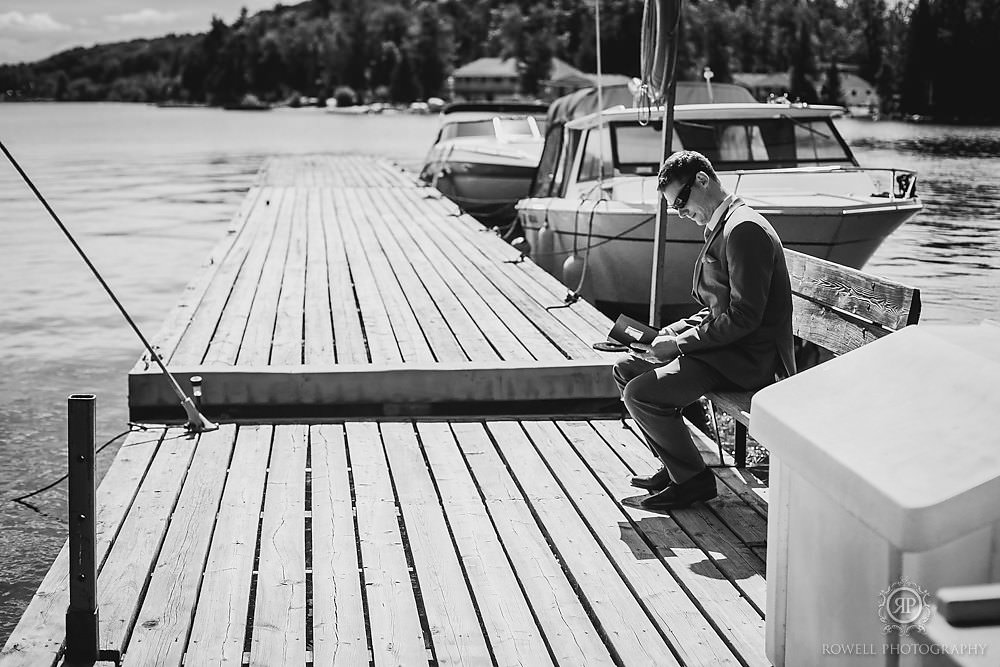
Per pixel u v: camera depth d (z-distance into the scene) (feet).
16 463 20.58
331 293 26.81
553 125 38.55
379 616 10.63
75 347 31.81
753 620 10.39
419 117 339.77
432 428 16.76
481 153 53.62
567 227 31.94
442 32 448.65
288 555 12.05
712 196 12.58
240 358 19.81
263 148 144.66
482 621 10.54
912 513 6.49
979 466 6.63
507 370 18.04
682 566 11.66
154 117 329.93
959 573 6.65
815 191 28.94
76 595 9.68
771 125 32.24
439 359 19.79
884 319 13.76
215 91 516.32
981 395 7.14
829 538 7.68
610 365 18.12
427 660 9.81
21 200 76.33
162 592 11.10
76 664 9.72
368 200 52.95
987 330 8.30
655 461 15.10
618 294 30.48
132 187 87.10
